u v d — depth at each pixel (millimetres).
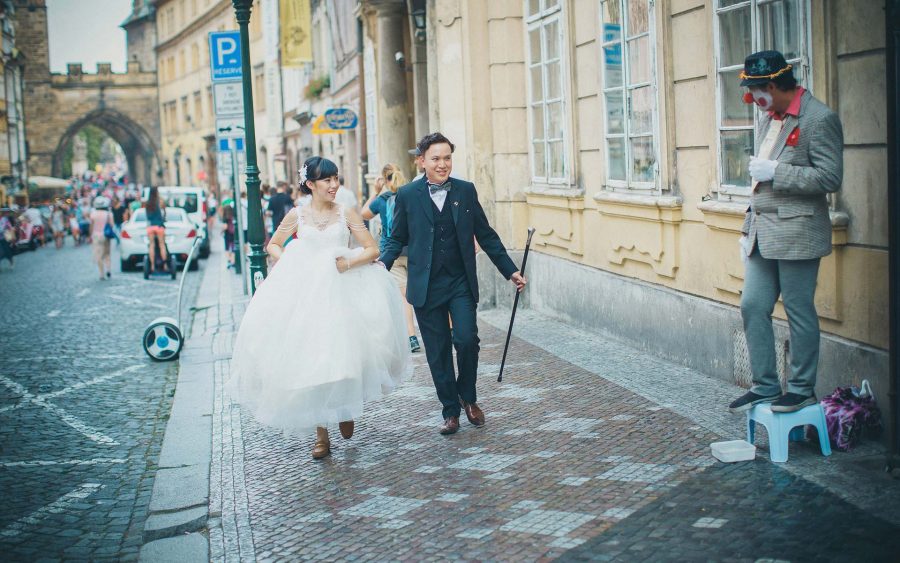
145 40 85625
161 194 29797
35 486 6539
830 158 5246
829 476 5273
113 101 82875
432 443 6641
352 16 26422
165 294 18969
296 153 45344
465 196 6812
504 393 7879
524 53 12562
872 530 4492
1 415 8734
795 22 6496
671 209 8539
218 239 40875
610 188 9992
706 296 8156
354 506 5512
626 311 9625
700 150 8125
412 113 19906
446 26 13086
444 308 6824
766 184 5488
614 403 7270
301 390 6082
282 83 47781
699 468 5590
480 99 12820
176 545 5246
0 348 12641
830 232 5469
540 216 12195
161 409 8820
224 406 8461
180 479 6418
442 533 4961
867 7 5777
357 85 26562
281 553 4930
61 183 64688
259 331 6230
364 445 6762
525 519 5047
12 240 32438
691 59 8188
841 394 5895
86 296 19000
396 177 10445
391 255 6836
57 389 9836
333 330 6141
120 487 6473
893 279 5152
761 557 4289
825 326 6438
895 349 5180
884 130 5699
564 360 9055
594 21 10242
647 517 4902
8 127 54688
